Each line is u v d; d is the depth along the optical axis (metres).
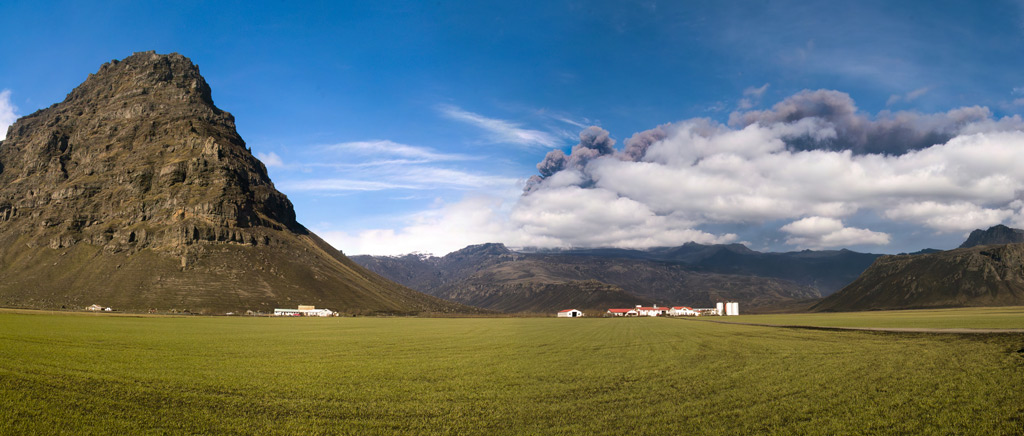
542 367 50.16
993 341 62.62
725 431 26.98
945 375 40.50
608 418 29.72
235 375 44.00
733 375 43.50
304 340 84.31
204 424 28.52
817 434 26.16
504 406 32.88
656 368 48.56
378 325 150.38
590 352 64.56
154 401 33.47
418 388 38.88
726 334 97.25
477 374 45.81
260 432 27.30
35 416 29.22
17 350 55.34
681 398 34.56
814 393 35.31
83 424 28.08
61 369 44.12
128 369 45.62
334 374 45.53
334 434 27.03
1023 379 37.31
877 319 154.75
